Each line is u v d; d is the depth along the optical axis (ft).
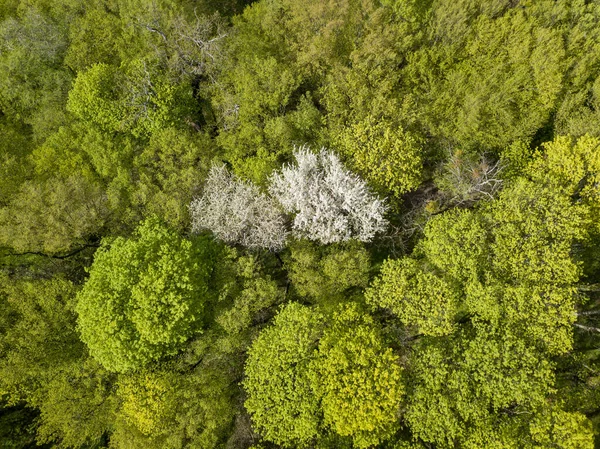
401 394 52.34
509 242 53.62
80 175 64.44
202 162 63.62
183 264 54.44
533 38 61.93
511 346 51.01
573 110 62.23
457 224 54.90
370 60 62.80
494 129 63.05
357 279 58.44
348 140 60.18
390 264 56.24
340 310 56.54
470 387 50.80
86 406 60.59
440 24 62.08
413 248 63.36
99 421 61.36
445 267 55.77
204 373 58.49
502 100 61.36
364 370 49.73
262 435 54.54
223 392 60.29
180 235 62.80
